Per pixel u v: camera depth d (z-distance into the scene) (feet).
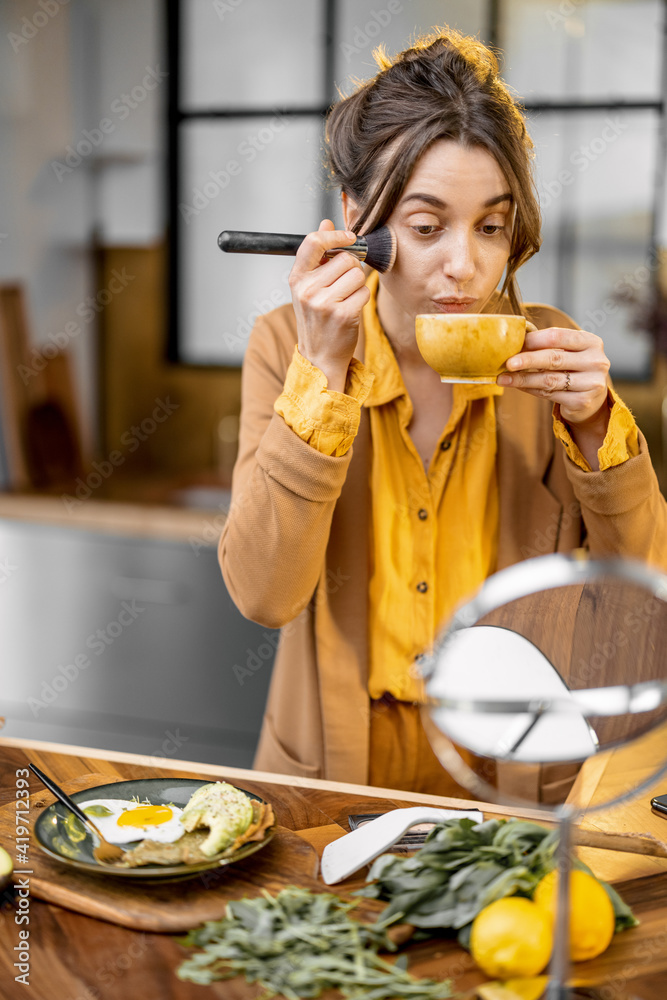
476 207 3.25
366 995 2.18
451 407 4.02
